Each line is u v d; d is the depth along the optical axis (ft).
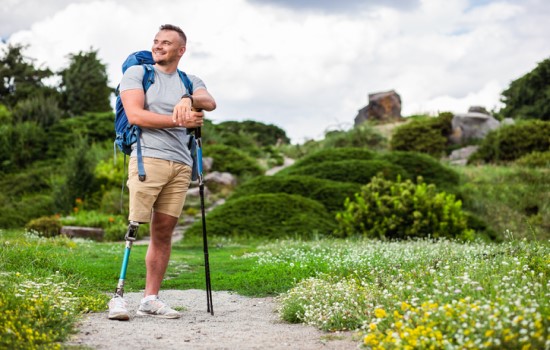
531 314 11.06
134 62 17.25
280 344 13.19
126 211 67.77
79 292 19.27
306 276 24.48
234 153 95.30
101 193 73.26
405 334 10.93
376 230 48.85
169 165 16.66
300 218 54.80
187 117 16.07
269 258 31.45
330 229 53.83
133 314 17.61
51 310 14.15
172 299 22.00
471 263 19.42
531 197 64.54
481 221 55.93
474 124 99.30
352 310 15.52
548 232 56.75
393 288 16.49
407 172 71.10
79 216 63.98
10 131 94.58
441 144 96.17
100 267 28.66
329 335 14.17
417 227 47.96
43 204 72.79
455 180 70.90
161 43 16.96
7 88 133.59
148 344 12.84
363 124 110.11
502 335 10.53
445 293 13.32
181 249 47.06
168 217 17.06
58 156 94.63
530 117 121.39
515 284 14.83
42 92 128.88
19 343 11.18
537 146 83.10
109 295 21.72
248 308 20.07
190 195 77.66
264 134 174.29
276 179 65.05
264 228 53.83
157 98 16.72
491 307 11.52
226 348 12.66
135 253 37.86
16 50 135.03
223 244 49.90
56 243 37.81
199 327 15.65
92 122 105.29
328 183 64.03
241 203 57.52
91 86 134.00
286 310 17.31
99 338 13.26
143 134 16.63
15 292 14.75
